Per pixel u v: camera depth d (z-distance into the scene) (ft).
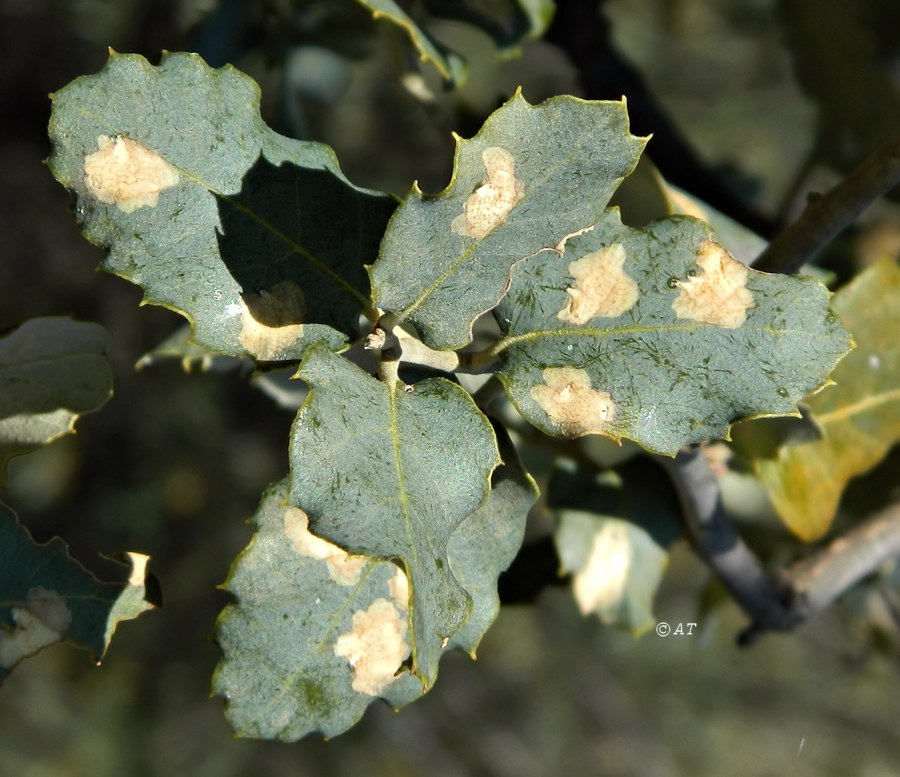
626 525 1.19
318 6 1.30
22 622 0.97
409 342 0.93
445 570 0.86
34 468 3.50
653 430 0.92
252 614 0.93
